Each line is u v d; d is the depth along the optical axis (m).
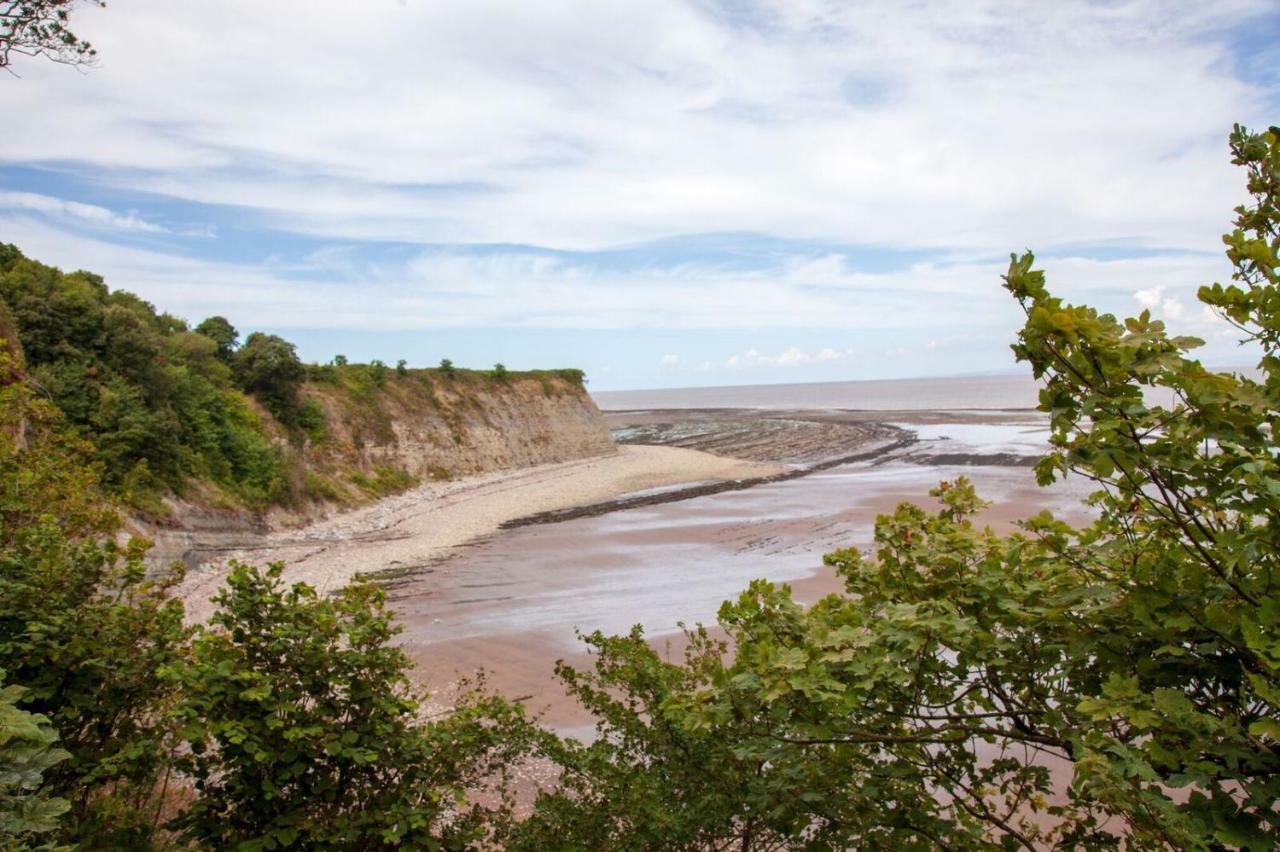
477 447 57.91
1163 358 2.44
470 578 25.98
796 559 26.86
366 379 54.22
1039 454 54.09
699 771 4.90
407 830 4.53
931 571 3.84
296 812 4.46
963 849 3.50
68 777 5.15
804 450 65.81
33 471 7.57
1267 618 2.35
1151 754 2.50
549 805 5.62
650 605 21.77
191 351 39.00
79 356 27.77
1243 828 2.34
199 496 30.48
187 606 21.47
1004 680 3.51
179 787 7.42
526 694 15.41
